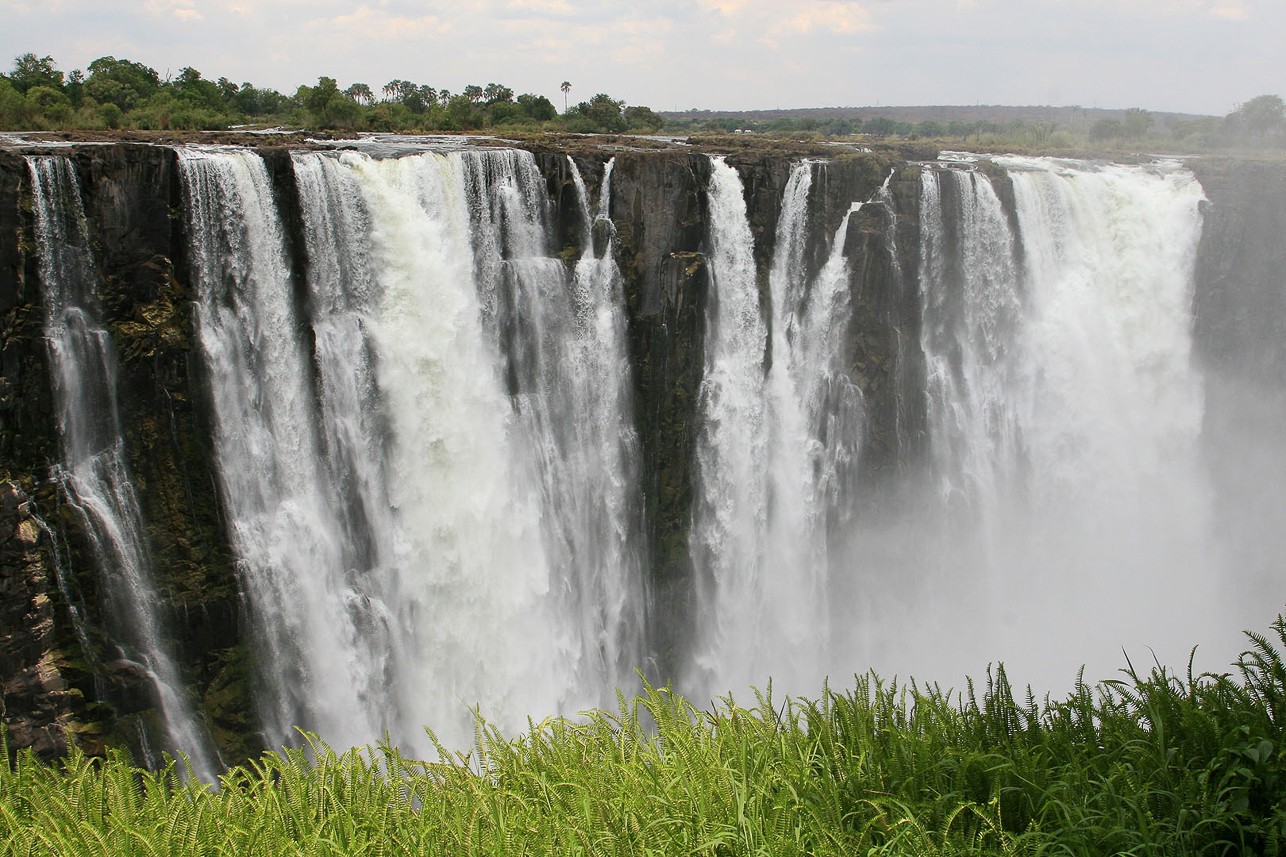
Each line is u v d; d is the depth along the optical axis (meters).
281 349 28.11
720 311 35.31
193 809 12.92
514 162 31.73
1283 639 13.38
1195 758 12.33
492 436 31.73
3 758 15.35
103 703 25.81
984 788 12.48
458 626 31.42
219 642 27.59
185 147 30.33
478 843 11.88
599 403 33.94
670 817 12.04
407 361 30.08
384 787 13.98
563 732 15.40
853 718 14.17
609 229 33.53
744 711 15.09
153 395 26.33
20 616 24.50
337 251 28.86
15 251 24.12
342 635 29.39
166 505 26.73
